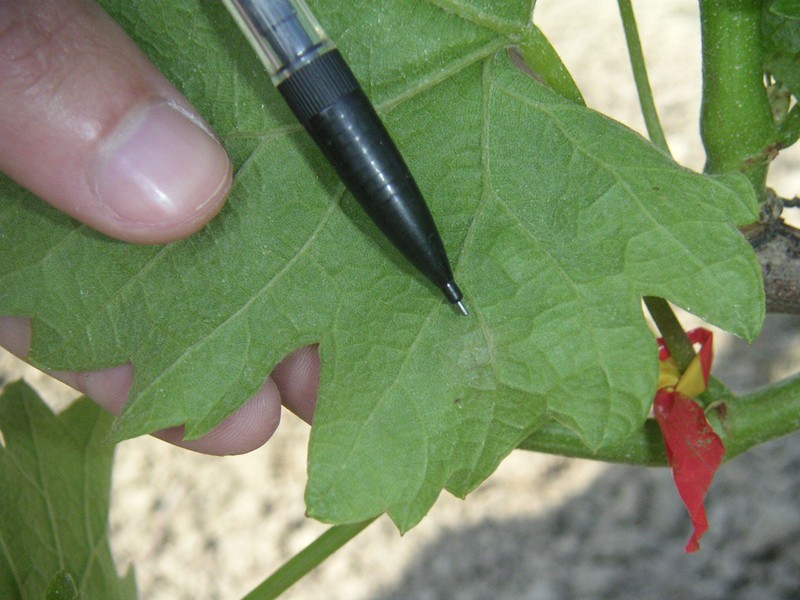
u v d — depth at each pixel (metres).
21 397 0.17
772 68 0.13
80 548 0.17
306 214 0.12
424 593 0.35
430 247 0.11
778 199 0.13
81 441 0.18
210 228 0.13
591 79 0.42
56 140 0.12
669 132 0.39
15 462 0.16
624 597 0.32
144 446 0.41
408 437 0.11
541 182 0.12
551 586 0.33
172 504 0.39
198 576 0.37
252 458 0.39
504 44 0.12
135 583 0.19
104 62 0.12
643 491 0.34
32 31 0.12
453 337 0.12
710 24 0.12
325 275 0.12
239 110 0.13
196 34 0.12
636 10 0.45
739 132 0.13
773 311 0.14
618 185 0.12
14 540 0.16
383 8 0.12
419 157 0.12
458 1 0.12
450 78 0.12
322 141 0.12
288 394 0.16
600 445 0.11
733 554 0.32
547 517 0.35
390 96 0.12
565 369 0.11
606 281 0.12
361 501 0.11
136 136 0.12
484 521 0.35
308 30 0.11
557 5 0.47
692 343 0.14
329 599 0.35
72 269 0.13
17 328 0.15
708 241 0.11
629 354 0.11
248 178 0.13
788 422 0.14
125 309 0.13
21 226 0.13
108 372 0.15
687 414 0.13
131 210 0.12
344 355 0.12
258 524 0.38
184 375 0.12
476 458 0.11
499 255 0.12
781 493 0.33
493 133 0.12
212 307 0.12
